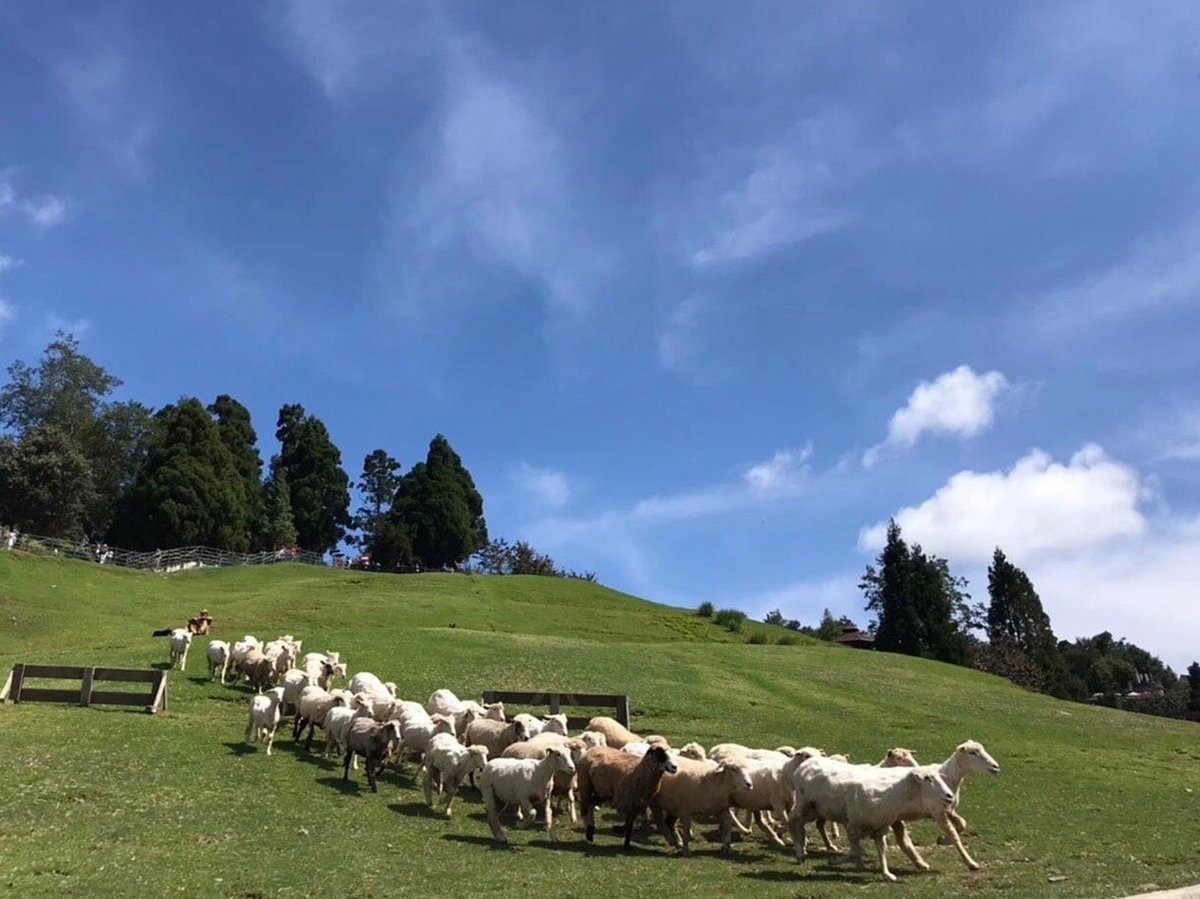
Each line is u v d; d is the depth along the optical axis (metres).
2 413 99.75
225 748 20.89
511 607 69.81
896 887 12.79
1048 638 110.50
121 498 93.25
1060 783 25.77
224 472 94.06
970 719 38.56
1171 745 37.28
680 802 15.73
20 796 15.82
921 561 91.69
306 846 14.23
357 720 19.25
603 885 12.66
